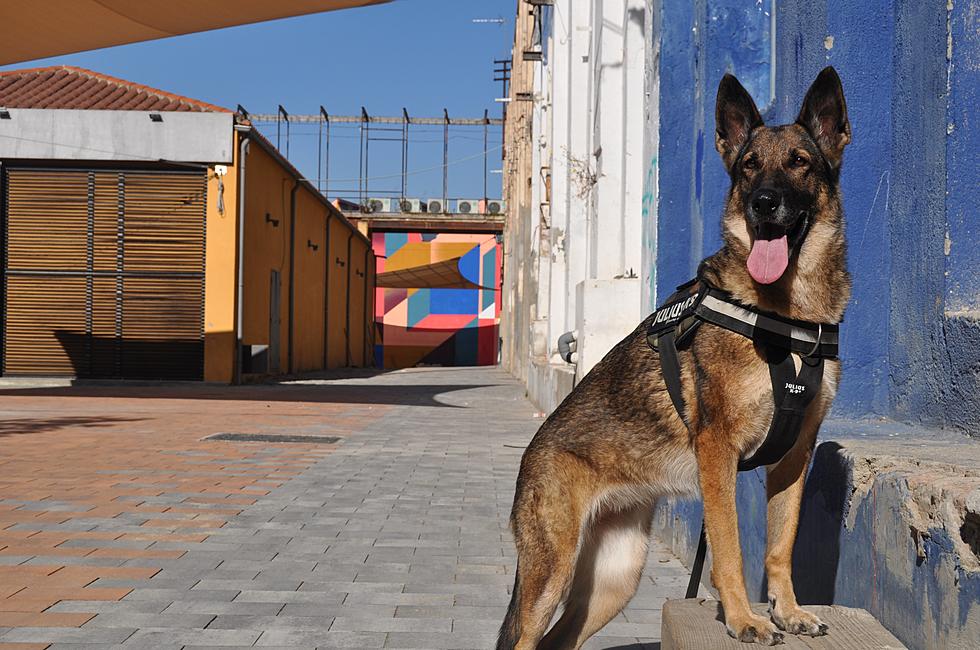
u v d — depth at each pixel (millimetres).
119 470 8922
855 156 4465
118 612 4477
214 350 24328
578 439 3494
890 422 4289
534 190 23328
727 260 3213
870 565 3057
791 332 2963
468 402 19781
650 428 3330
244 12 13906
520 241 31328
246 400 18922
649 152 7004
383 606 4668
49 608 4520
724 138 3439
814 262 3074
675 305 3320
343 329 45469
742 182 3213
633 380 3404
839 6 4492
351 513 7043
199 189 24422
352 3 13508
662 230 6164
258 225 26969
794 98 4801
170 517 6750
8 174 24500
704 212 5395
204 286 24344
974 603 2396
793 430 2977
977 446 3396
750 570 4410
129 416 14633
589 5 13398
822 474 3531
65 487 7910
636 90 9812
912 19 4250
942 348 3889
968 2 3822
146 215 24453
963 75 3820
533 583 3508
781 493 3145
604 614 3730
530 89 26609
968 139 3822
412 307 57781
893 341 4383
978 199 3828
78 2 13477
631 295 9336
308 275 35875
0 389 21734
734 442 3055
